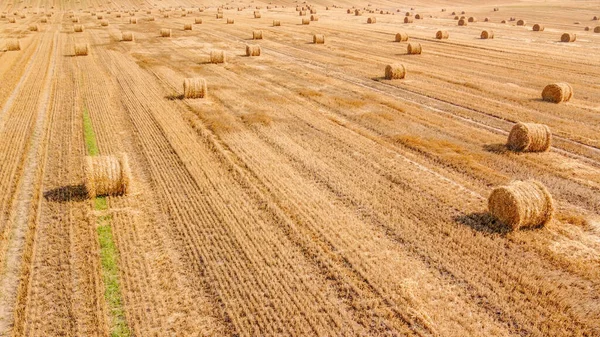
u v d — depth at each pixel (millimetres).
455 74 30109
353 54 37531
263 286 9875
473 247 11227
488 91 25703
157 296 9531
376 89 26312
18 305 9266
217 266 10492
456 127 19875
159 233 11734
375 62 34125
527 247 11289
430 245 11359
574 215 12820
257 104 23156
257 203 13352
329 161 16328
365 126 20031
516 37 48625
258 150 17328
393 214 12750
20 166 15680
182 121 20453
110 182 13414
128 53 37844
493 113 21875
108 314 9078
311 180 14852
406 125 20109
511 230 11992
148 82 27578
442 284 10000
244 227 12047
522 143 17125
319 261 10750
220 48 40781
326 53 38000
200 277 10148
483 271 10414
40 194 13680
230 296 9602
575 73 30391
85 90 25578
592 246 11391
